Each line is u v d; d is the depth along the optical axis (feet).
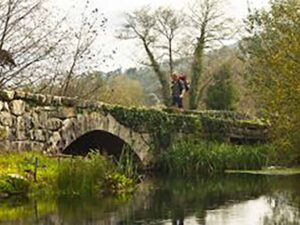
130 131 96.68
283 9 60.80
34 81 84.58
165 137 103.65
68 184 62.69
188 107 159.74
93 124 86.33
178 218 50.01
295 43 57.82
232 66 155.22
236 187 73.77
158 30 163.32
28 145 72.69
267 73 65.57
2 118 68.74
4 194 58.34
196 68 158.40
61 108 79.46
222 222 48.01
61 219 48.93
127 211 53.52
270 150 98.84
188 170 100.01
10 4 79.25
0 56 78.54
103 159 69.62
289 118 60.64
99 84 107.45
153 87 179.73
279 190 69.51
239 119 119.14
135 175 78.54
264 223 47.11
